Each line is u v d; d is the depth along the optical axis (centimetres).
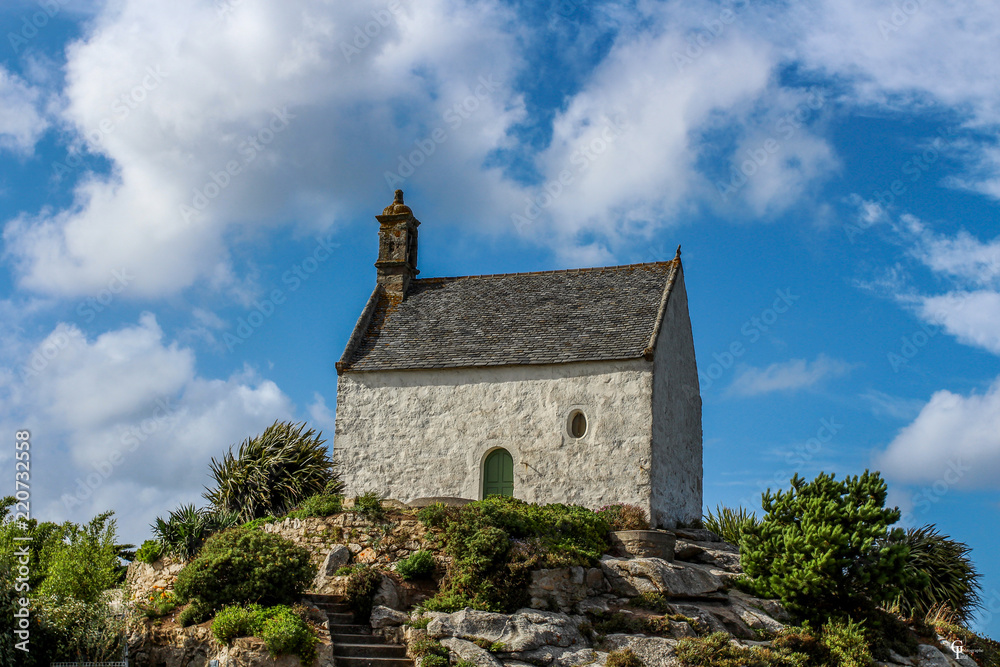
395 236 3253
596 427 2653
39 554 2217
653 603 2031
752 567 2303
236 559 1908
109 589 2248
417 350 2931
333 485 2695
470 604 1933
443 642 1823
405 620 1916
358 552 2144
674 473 2794
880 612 2291
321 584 2080
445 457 2764
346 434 2862
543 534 2122
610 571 2106
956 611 2667
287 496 2555
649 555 2195
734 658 1869
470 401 2788
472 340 2920
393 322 3097
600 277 3112
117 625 1839
